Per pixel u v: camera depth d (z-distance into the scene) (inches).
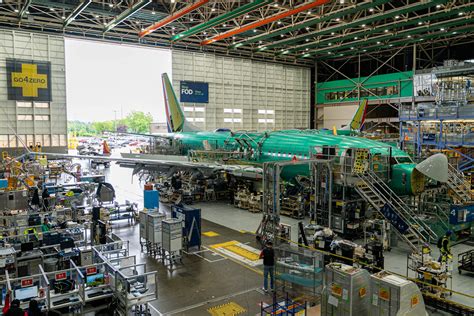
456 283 735.1
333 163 1032.2
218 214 1325.0
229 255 895.1
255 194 1376.7
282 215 1290.6
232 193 1541.6
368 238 956.6
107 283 593.9
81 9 1903.3
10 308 468.4
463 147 1732.3
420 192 1049.5
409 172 1024.9
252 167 1438.2
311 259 649.6
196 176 1549.0
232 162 1611.7
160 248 888.9
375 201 978.7
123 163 1819.6
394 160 1093.1
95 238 860.6
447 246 698.2
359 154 989.2
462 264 792.3
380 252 730.2
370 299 480.4
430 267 666.8
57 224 938.7
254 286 721.0
